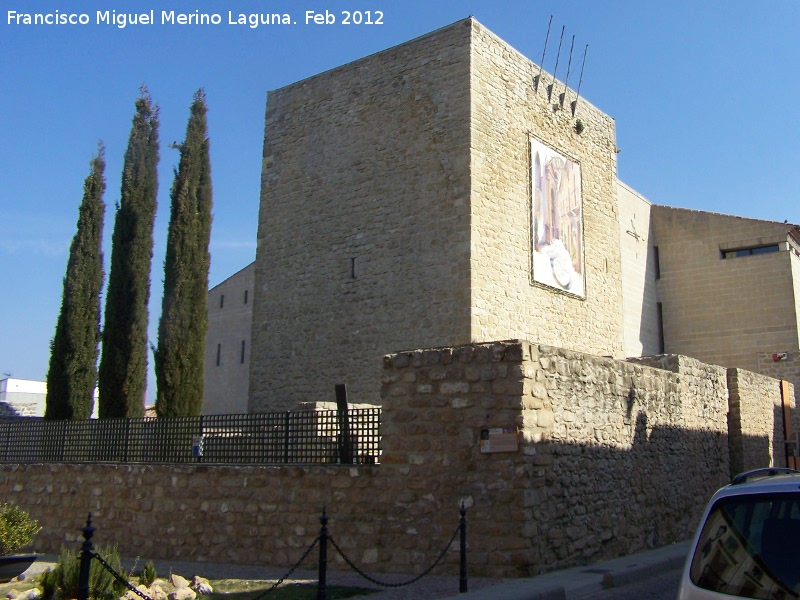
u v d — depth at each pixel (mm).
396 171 23625
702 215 35875
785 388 28109
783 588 5039
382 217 23688
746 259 34406
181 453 16078
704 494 19188
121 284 22703
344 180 24984
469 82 22438
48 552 17125
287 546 13805
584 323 25906
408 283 22594
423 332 21938
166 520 15375
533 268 23656
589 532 13719
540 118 25266
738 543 5457
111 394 21969
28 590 11609
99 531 16297
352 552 13125
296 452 14594
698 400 19734
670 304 36062
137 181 23547
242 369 35188
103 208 25422
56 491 17469
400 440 13188
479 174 22188
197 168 23609
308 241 25547
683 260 36031
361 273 23844
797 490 5492
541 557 12227
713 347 34531
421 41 23859
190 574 13133
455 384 12945
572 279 25547
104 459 17453
